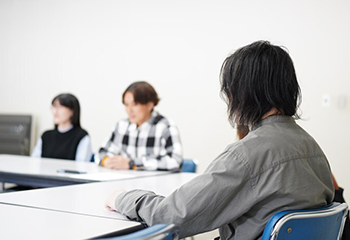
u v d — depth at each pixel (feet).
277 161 3.71
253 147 3.74
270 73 3.87
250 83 3.87
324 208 3.87
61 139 10.76
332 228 4.00
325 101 11.39
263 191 3.65
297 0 11.74
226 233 4.01
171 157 8.68
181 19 13.50
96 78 14.99
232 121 4.07
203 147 13.12
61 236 3.46
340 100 11.19
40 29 16.14
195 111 13.25
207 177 3.69
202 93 13.14
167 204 3.76
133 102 9.16
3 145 16.05
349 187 11.16
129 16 14.39
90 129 15.08
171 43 13.66
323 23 11.40
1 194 5.30
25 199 5.00
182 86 13.47
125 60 14.47
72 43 15.48
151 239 2.68
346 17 11.12
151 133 9.30
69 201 4.98
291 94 3.95
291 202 3.71
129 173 8.04
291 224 3.54
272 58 3.89
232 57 4.01
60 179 7.32
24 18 16.46
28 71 16.38
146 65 14.08
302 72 11.67
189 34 13.37
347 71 11.13
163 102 13.78
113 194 4.63
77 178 7.14
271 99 3.87
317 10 11.48
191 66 13.32
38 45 16.19
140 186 6.40
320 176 4.02
